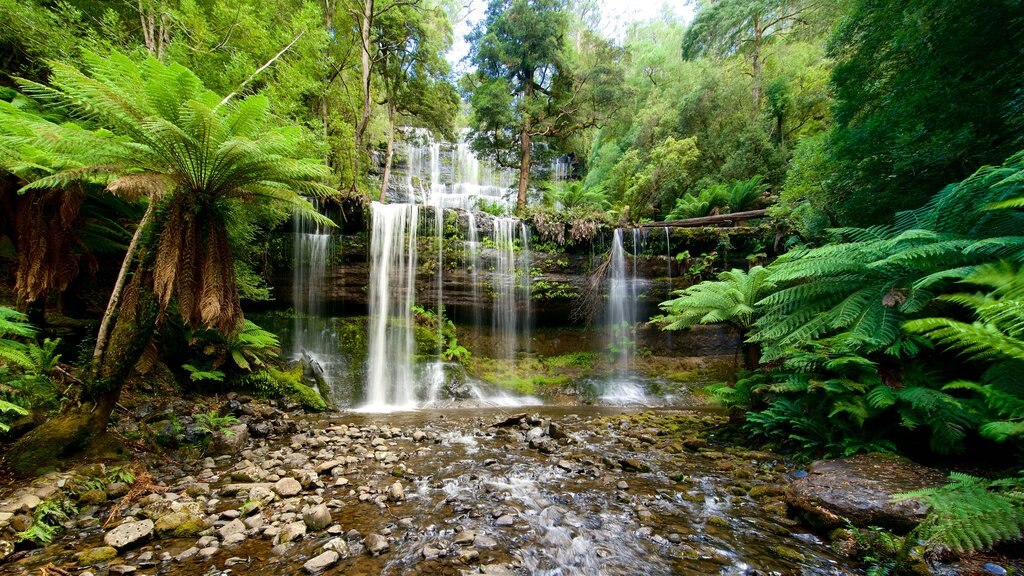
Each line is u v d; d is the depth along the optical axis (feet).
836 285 13.52
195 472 11.58
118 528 7.64
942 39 16.07
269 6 25.89
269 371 22.22
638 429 18.63
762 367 16.76
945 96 15.62
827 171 22.06
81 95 9.07
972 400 9.41
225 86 20.68
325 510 8.61
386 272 29.96
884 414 11.66
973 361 10.87
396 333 28.78
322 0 36.91
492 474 11.98
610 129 62.39
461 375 28.58
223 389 19.94
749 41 57.57
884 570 6.46
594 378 31.04
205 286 10.77
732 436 16.42
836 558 7.18
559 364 32.81
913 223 13.38
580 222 35.04
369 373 26.89
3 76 17.19
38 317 14.38
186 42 21.18
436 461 13.29
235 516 8.68
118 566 6.68
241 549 7.43
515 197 69.82
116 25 18.92
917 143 16.40
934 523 6.26
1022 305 5.61
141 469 10.89
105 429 11.05
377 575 6.65
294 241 28.30
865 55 19.92
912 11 16.94
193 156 10.11
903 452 10.98
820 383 12.46
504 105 44.47
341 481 11.04
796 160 25.43
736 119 49.19
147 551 7.31
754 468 12.55
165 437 12.68
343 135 38.42
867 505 7.77
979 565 5.99
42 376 11.28
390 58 44.29
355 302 29.48
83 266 16.16
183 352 19.30
